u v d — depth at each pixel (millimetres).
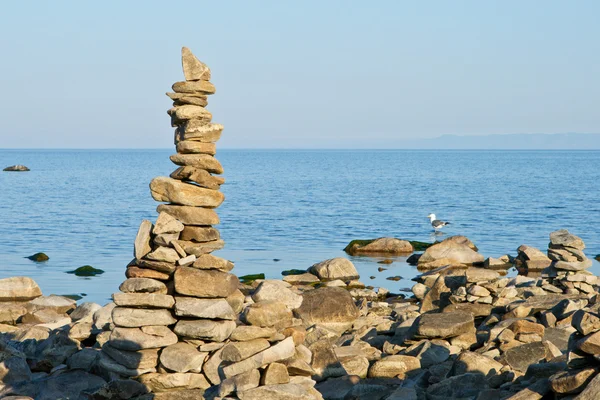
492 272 21766
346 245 46312
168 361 11836
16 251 41375
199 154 12227
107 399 11852
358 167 194375
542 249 45031
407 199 80688
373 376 14688
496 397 12469
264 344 11414
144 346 11828
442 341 16594
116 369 12023
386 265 38531
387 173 153000
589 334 10656
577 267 24047
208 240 12117
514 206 72312
